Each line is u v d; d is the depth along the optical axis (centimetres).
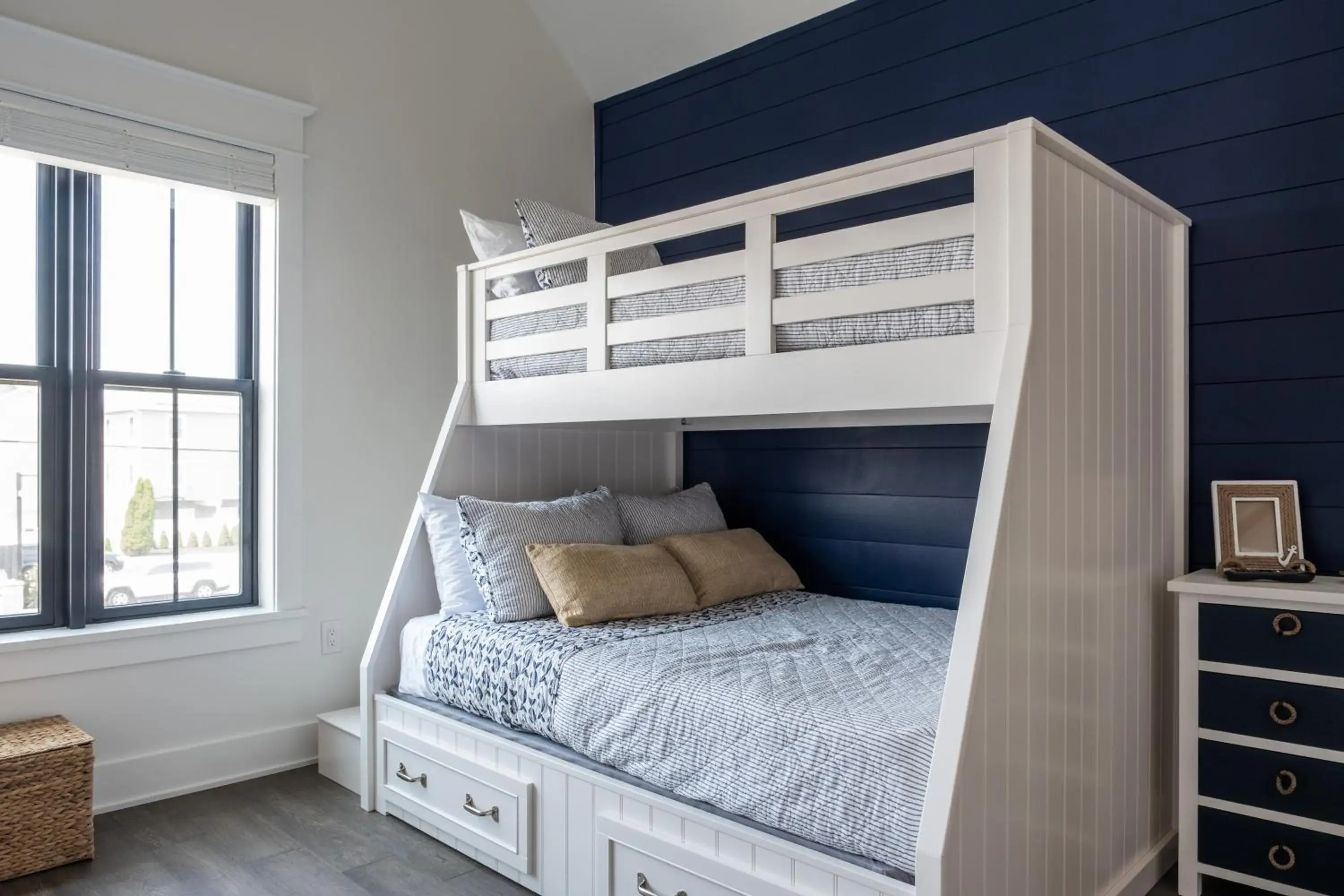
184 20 275
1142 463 224
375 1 322
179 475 288
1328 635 199
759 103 344
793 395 203
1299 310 230
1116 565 209
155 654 270
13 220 259
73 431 265
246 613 291
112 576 275
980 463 285
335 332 310
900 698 179
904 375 186
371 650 267
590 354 248
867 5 313
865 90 314
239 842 244
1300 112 230
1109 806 207
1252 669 209
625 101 391
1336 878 198
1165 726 238
